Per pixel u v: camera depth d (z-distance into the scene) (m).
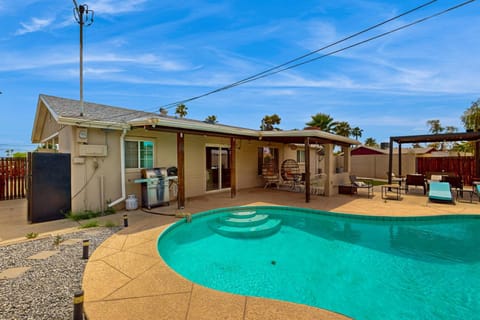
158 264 3.82
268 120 30.62
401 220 7.07
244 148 13.18
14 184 9.91
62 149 8.02
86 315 2.56
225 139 12.21
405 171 18.00
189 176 10.38
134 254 4.21
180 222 6.50
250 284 4.10
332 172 11.04
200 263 4.88
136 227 5.85
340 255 5.22
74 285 3.26
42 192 6.41
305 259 5.04
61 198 6.73
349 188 11.13
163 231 5.58
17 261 3.98
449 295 3.73
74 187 6.93
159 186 8.30
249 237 6.33
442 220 7.23
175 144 9.85
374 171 19.89
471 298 3.65
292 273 4.47
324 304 3.54
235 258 5.11
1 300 2.90
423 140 13.20
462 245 5.69
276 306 2.72
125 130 7.81
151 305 2.74
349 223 7.35
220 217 7.47
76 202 6.95
